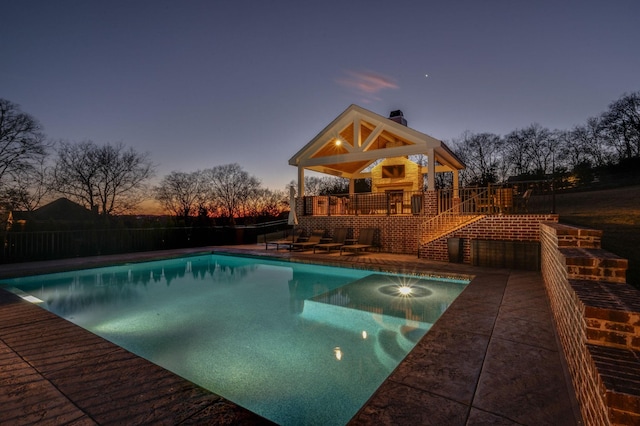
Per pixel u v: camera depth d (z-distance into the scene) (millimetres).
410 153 13180
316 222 15406
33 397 2723
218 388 3518
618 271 2896
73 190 26375
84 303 7184
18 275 9094
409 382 2881
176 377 3084
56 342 3979
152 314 6328
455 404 2523
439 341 3834
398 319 5703
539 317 4707
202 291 8273
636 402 1357
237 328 5465
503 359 3340
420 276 8711
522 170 35000
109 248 13734
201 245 17031
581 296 2348
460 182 36531
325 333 5148
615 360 1774
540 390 2723
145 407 2559
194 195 37219
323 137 15523
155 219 16500
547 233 6055
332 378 3699
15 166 22172
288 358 4254
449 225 11102
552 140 33438
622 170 23500
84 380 3016
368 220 13875
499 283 6902
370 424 2273
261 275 10344
